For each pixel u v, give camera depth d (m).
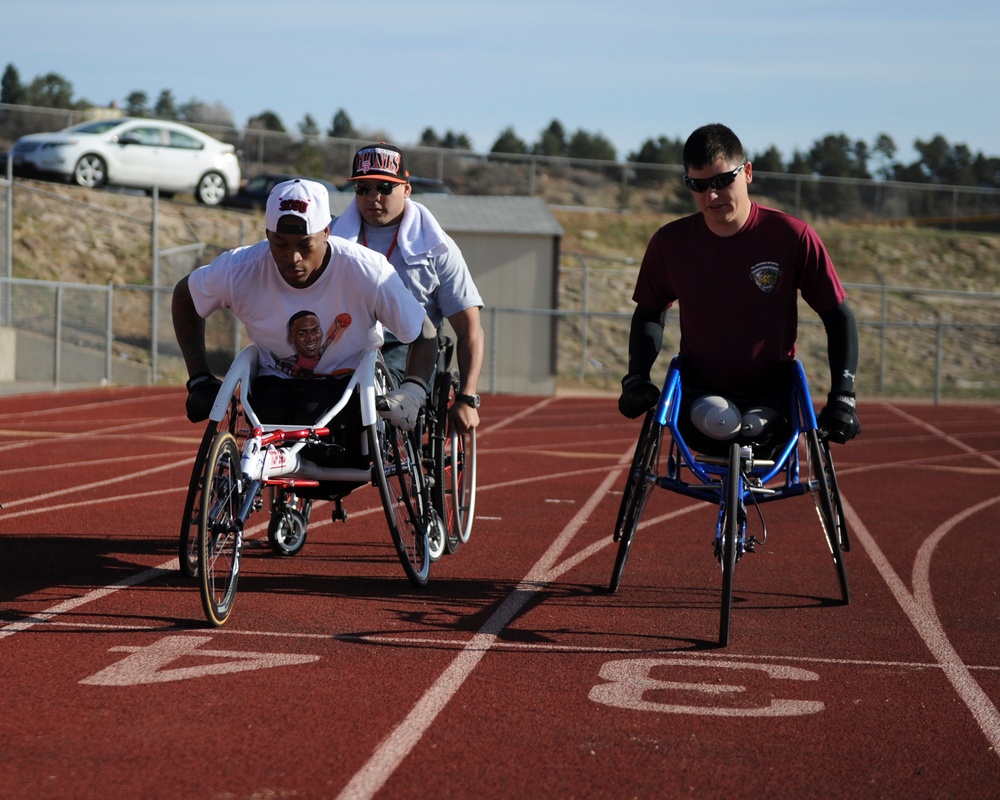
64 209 26.80
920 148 49.91
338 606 5.39
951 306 33.41
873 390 27.08
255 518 7.75
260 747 3.51
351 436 5.47
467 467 7.31
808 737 3.76
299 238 4.97
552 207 38.88
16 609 5.12
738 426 5.27
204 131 35.72
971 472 12.49
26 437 13.07
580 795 3.22
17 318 20.50
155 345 21.25
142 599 5.37
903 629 5.30
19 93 44.97
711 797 3.24
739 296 5.33
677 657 4.70
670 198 40.12
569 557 6.89
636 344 5.61
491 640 4.87
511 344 23.50
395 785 3.25
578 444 14.54
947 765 3.54
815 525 8.39
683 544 7.45
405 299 5.30
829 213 40.72
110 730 3.62
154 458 11.33
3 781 3.19
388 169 6.13
